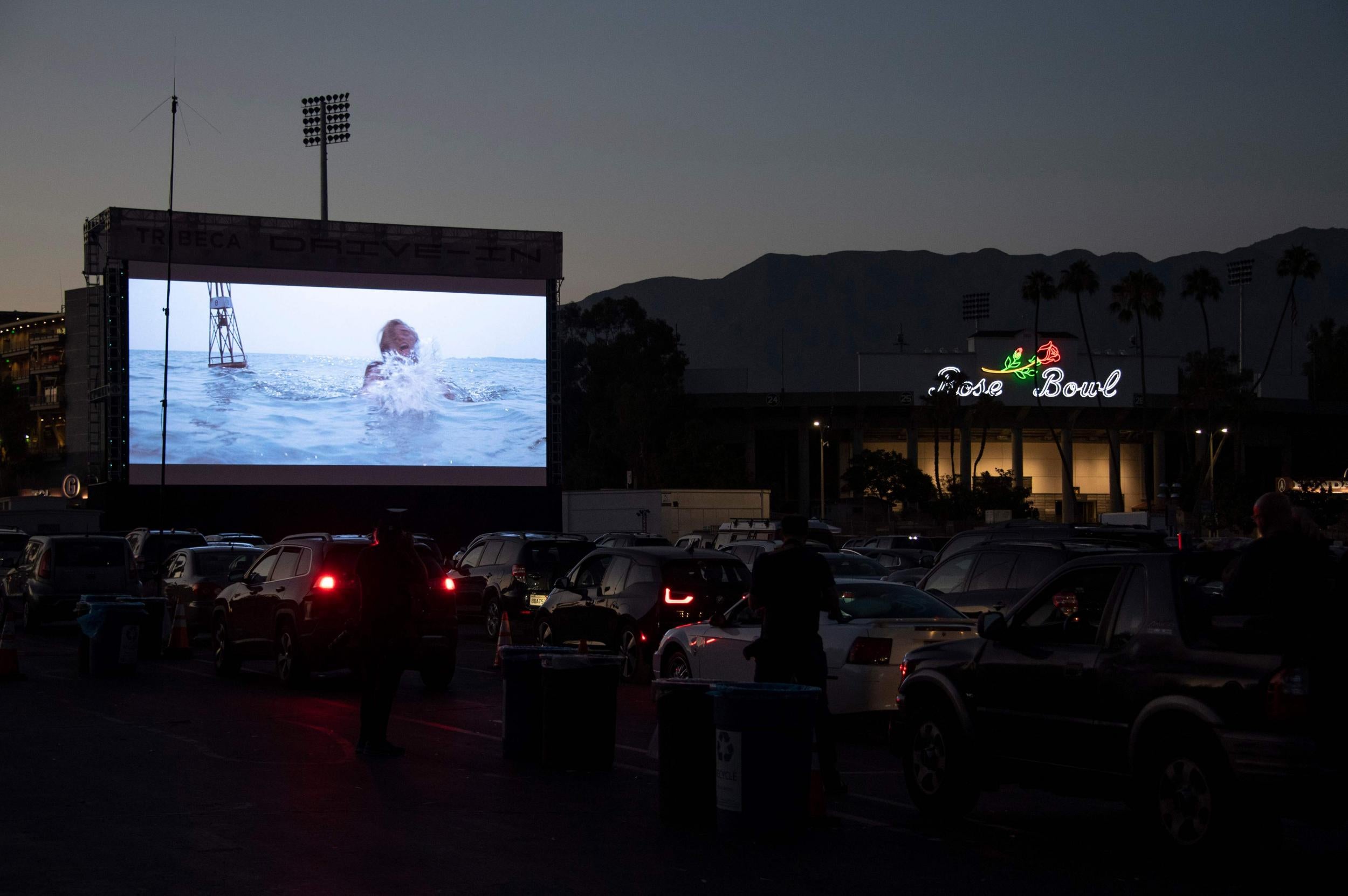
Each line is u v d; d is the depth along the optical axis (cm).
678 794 897
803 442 10425
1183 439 11625
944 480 10069
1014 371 10175
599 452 10394
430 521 5875
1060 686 860
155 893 702
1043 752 874
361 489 5762
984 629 920
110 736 1295
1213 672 763
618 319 11181
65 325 10000
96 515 5122
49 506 6631
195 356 5553
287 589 1759
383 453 5781
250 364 5619
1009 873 784
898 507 9375
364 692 1194
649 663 1778
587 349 11094
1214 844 753
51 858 782
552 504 6062
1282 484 6744
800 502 10406
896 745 994
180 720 1430
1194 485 8912
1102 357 10388
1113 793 827
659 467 9375
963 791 935
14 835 846
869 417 10369
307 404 5684
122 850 805
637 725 1423
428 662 1745
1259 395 11625
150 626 2200
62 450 9931
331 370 5722
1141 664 808
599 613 1861
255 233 5762
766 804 851
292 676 1745
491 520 5966
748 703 852
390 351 5812
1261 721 729
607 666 1120
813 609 1002
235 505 5581
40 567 2570
